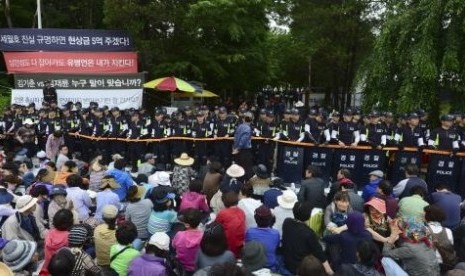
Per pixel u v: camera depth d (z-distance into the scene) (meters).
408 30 11.53
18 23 23.72
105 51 17.88
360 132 10.45
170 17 18.22
